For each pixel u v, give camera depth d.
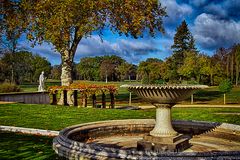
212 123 11.04
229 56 70.75
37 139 10.04
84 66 109.81
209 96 44.47
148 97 8.61
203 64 47.28
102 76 104.44
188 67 46.22
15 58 44.81
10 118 14.79
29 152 8.06
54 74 106.44
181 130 11.54
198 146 9.22
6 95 23.70
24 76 74.75
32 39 22.62
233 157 5.88
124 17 23.14
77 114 16.20
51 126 12.79
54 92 22.53
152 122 11.73
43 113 16.50
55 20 21.16
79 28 22.19
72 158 6.85
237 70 67.44
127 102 34.53
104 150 6.48
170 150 8.26
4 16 24.20
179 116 15.81
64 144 7.45
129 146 9.30
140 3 23.31
